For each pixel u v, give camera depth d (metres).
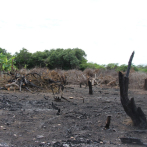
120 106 6.74
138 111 4.26
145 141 3.47
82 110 5.96
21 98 7.88
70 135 3.70
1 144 3.17
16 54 38.94
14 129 3.99
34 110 5.74
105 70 21.81
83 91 11.73
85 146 3.19
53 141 3.36
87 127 4.22
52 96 8.98
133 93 11.27
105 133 3.88
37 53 39.16
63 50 39.66
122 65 25.31
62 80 13.36
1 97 7.71
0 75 12.20
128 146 3.24
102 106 6.70
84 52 41.91
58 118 4.93
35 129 4.03
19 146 3.13
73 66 36.12
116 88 14.34
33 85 10.83
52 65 37.62
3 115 5.05
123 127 4.27
